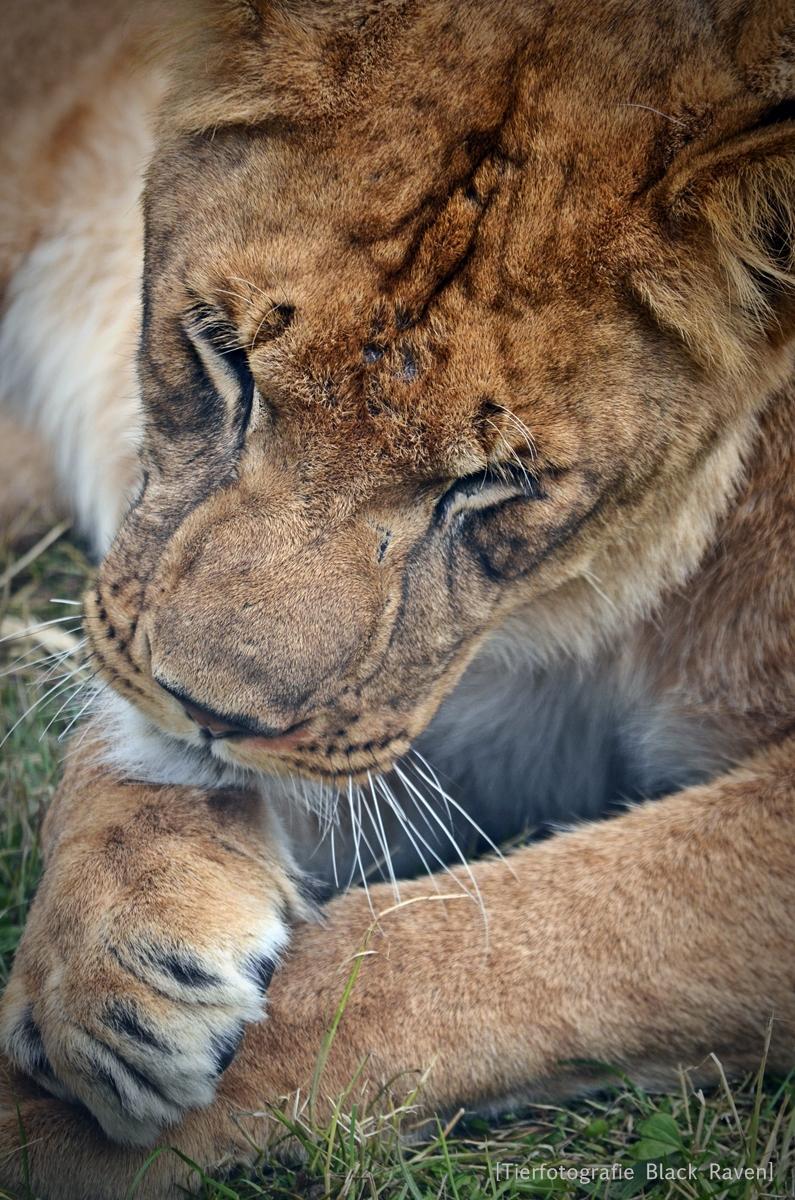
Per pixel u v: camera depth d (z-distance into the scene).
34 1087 5.11
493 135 4.88
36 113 8.36
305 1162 4.96
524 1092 5.29
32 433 8.84
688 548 5.71
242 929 5.12
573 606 5.93
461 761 6.49
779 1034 5.33
